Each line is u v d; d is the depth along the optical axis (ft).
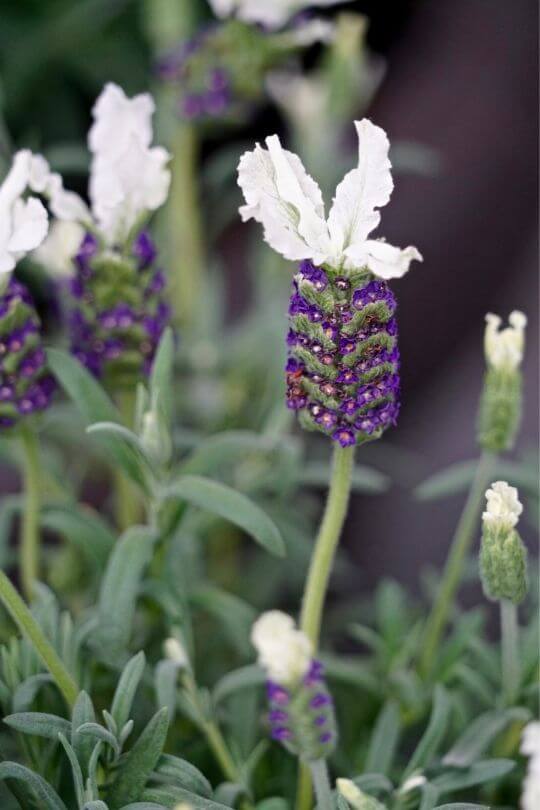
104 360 1.16
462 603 1.53
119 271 1.14
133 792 1.03
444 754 1.20
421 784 1.06
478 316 1.93
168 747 1.12
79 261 1.15
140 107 1.16
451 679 1.21
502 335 1.13
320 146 1.48
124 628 1.09
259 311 1.47
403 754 1.23
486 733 1.11
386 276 0.97
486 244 1.97
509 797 1.15
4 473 1.59
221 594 1.19
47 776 1.07
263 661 0.96
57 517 1.18
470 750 1.10
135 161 1.13
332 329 0.99
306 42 1.42
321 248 0.99
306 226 0.99
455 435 1.76
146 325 1.16
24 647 1.09
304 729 0.97
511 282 1.93
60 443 1.57
